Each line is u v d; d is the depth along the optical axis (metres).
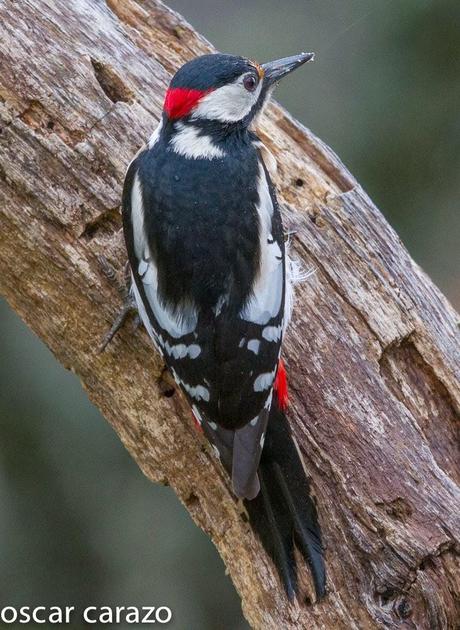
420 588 9.65
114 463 13.63
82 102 10.53
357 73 13.60
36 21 10.70
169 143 9.92
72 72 10.59
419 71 13.37
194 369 9.31
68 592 13.62
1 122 10.39
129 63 10.88
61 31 10.74
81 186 10.37
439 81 13.33
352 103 13.59
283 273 9.65
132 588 13.65
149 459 10.37
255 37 14.21
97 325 10.38
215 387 9.26
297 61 10.76
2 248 10.47
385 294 10.73
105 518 13.66
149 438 10.32
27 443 13.49
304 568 9.61
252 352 9.28
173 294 9.40
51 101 10.49
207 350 9.29
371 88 13.51
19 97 10.47
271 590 9.74
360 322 10.59
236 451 9.03
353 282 10.70
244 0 14.51
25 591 13.57
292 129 11.32
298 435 10.11
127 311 10.25
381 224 10.95
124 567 13.69
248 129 10.45
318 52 13.84
